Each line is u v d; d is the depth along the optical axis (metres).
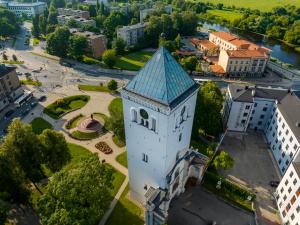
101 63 142.00
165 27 185.12
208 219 55.00
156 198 49.47
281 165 70.69
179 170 54.50
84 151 76.56
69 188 43.53
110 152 75.94
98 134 83.94
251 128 87.44
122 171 68.62
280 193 60.25
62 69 135.00
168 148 44.19
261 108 82.62
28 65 139.38
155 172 49.25
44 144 58.50
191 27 198.75
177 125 44.03
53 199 45.31
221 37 163.38
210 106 75.81
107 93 109.88
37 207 46.44
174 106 37.91
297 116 70.38
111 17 193.62
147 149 46.47
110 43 167.62
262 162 73.94
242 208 57.94
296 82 128.50
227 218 55.59
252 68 130.50
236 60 127.75
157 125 40.84
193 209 56.94
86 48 150.50
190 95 42.06
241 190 60.41
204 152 75.56
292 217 53.62
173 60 40.34
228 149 78.31
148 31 171.00
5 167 51.84
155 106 38.16
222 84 124.12
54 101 103.75
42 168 68.50
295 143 64.31
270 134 80.44
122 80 123.19
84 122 87.50
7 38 188.50
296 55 174.12
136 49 164.25
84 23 187.75
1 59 146.88
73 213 42.19
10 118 93.81
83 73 130.38
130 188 58.12
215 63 143.88
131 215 56.16
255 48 144.62
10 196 53.66
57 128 87.31
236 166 72.06
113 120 74.06
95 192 44.59
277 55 173.12
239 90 83.81
